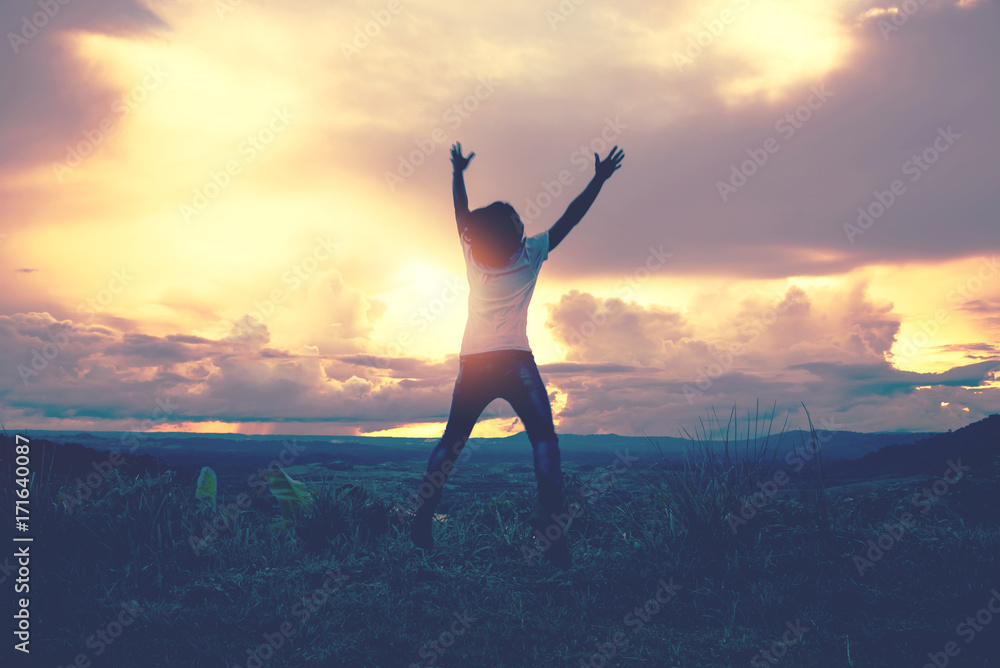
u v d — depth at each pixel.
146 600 3.33
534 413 3.56
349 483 5.02
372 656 2.81
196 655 2.78
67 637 2.96
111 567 3.68
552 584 3.69
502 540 4.38
